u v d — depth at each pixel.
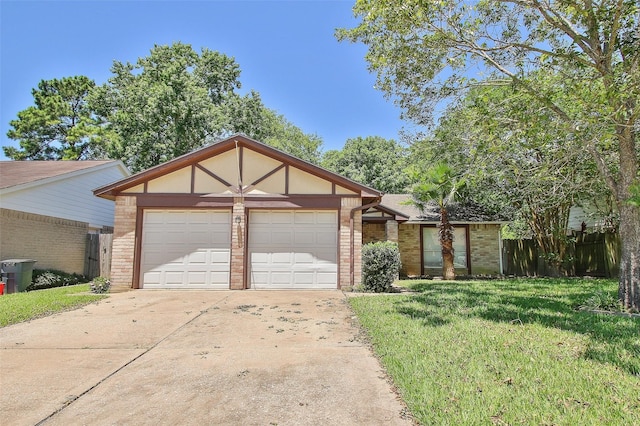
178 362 4.60
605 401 3.23
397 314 6.82
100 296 9.46
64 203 14.41
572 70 7.52
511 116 6.85
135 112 22.70
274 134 38.69
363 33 7.57
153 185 11.03
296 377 4.07
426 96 8.25
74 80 31.61
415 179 18.08
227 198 10.98
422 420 3.01
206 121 24.23
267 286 10.91
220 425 3.05
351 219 10.94
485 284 12.11
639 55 6.48
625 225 7.34
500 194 14.25
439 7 6.79
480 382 3.68
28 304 8.06
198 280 10.88
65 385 3.91
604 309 7.30
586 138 6.59
